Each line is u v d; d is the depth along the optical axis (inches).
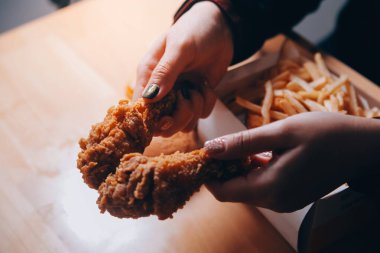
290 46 18.2
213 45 15.4
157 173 9.9
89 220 14.5
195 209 14.7
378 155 11.9
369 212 13.6
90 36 20.5
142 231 14.1
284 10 17.7
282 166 11.1
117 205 10.4
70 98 18.1
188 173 10.4
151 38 20.5
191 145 16.0
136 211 10.3
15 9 24.9
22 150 16.5
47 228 14.4
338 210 12.7
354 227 13.8
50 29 20.8
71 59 19.5
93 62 19.4
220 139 10.9
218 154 10.9
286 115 15.6
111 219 14.4
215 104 15.4
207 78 16.7
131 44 20.2
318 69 17.2
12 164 16.1
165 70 13.1
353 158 11.7
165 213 10.2
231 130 14.7
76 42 20.2
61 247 13.9
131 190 10.1
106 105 17.9
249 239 14.1
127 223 14.3
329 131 11.3
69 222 14.5
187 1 16.7
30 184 15.5
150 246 13.9
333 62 18.0
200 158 10.9
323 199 12.3
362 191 12.5
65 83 18.6
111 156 11.2
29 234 14.3
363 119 12.1
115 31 20.7
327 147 11.3
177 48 13.8
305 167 11.2
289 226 13.1
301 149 11.1
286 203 11.7
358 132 11.7
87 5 21.9
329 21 26.5
